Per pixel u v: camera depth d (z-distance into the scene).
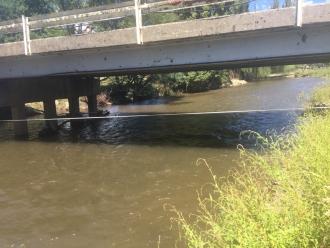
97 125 20.89
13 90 17.78
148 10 12.84
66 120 21.23
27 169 12.79
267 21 11.02
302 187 5.34
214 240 5.32
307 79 48.12
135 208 9.00
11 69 16.50
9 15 49.78
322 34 11.36
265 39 12.05
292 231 4.14
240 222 4.75
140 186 10.46
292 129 15.19
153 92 35.34
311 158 6.55
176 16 33.41
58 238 7.82
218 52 12.76
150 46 13.57
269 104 24.91
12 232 8.21
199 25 11.92
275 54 11.99
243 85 45.00
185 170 11.51
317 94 22.94
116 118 23.22
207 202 8.73
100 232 7.94
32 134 18.75
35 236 7.97
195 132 17.39
